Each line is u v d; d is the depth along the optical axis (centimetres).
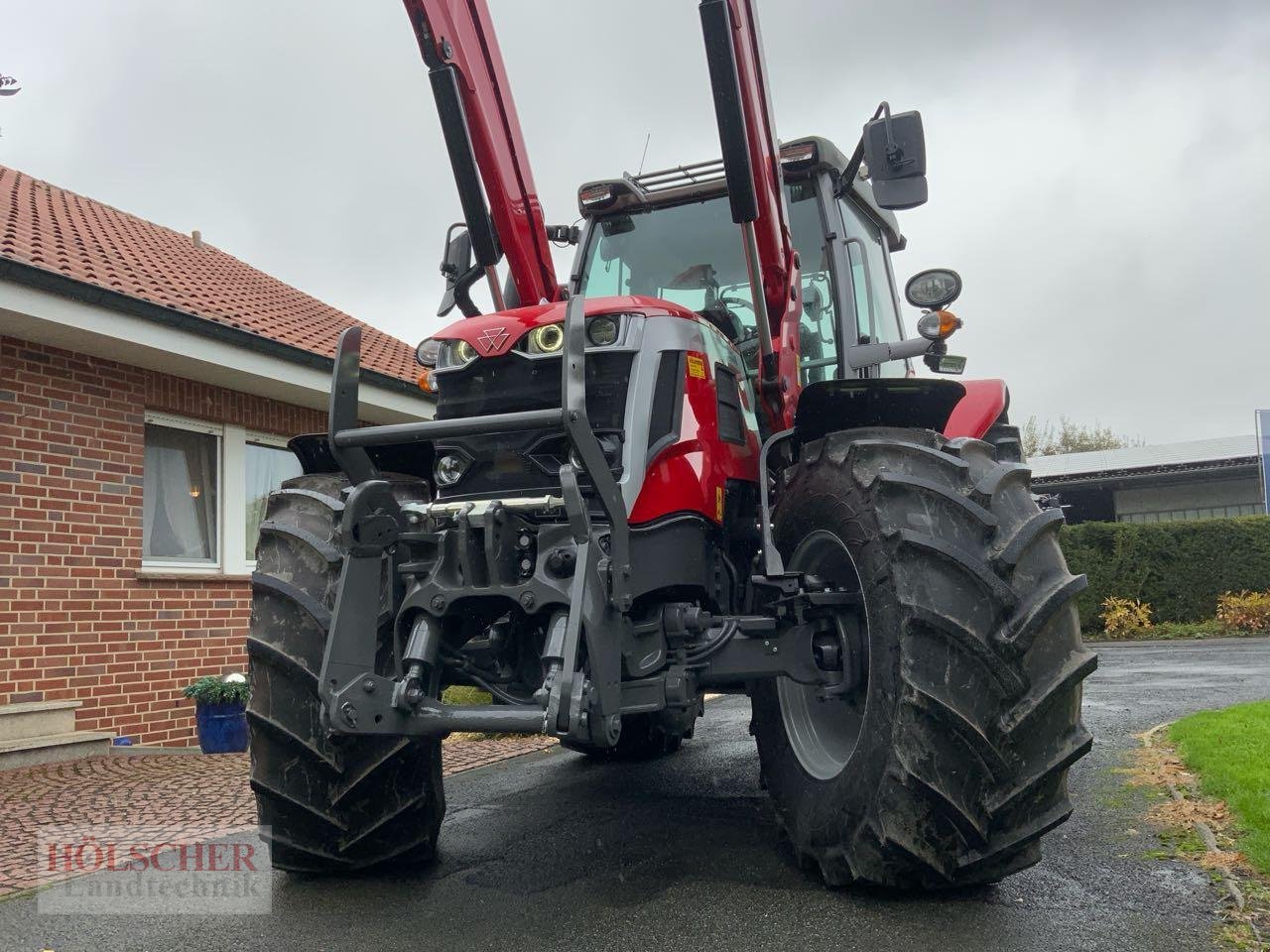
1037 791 247
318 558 295
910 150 337
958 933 238
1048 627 249
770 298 362
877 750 251
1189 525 1516
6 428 615
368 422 932
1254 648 1169
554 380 286
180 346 675
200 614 738
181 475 762
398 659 260
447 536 263
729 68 315
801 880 286
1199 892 265
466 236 388
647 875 297
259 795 292
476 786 460
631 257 441
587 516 250
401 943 246
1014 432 476
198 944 252
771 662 281
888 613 252
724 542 319
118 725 669
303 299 1123
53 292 589
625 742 511
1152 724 536
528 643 273
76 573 650
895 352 406
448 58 342
